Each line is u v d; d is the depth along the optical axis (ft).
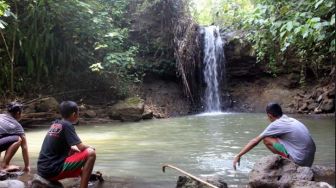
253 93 55.47
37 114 41.96
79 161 16.98
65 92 48.73
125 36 52.08
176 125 41.19
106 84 50.70
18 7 46.91
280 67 53.52
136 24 56.65
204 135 33.94
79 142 17.15
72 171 17.12
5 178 20.10
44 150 17.49
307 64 50.93
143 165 23.12
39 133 37.35
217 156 25.30
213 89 56.90
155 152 26.94
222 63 56.95
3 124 21.54
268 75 55.42
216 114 51.80
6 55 46.14
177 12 56.44
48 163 17.20
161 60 55.83
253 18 22.81
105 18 49.06
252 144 19.44
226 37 56.90
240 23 28.37
